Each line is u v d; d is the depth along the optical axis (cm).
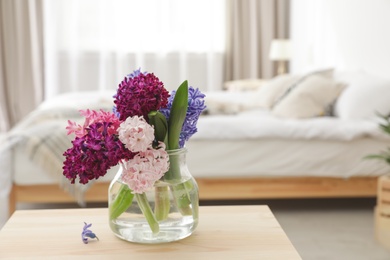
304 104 307
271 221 131
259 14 602
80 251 111
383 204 227
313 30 504
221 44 618
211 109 332
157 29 615
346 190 282
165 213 113
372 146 276
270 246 114
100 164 103
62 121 289
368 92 298
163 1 612
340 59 428
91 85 614
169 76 625
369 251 233
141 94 107
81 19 604
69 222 130
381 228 229
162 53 619
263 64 607
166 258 108
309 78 326
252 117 305
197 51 623
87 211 140
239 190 279
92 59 611
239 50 606
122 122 108
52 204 308
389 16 336
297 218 283
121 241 117
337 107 312
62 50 602
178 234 115
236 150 273
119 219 115
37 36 580
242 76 614
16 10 573
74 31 598
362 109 295
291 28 596
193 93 118
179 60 624
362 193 283
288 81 359
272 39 602
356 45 394
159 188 112
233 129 272
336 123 281
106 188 271
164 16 614
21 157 264
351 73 342
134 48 616
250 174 275
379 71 354
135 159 107
